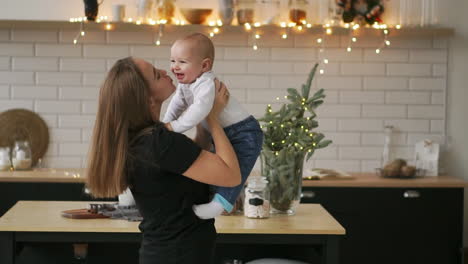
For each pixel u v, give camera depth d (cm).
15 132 607
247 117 313
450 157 627
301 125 421
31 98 611
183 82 312
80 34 600
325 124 622
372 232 557
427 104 625
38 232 372
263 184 402
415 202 557
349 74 621
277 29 593
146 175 285
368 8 608
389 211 557
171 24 587
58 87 612
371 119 623
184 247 288
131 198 414
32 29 607
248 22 593
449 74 625
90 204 422
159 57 613
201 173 280
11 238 370
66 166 616
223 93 304
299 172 415
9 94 610
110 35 611
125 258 456
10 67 609
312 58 619
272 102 619
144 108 286
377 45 621
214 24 593
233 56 616
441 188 559
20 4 612
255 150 313
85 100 614
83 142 616
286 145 412
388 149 620
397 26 616
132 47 612
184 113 298
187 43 309
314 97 425
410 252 560
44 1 611
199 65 310
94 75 613
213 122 298
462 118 627
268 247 462
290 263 410
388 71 623
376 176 596
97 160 280
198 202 295
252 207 399
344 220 555
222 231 370
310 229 372
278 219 401
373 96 623
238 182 288
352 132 623
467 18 623
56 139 614
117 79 283
